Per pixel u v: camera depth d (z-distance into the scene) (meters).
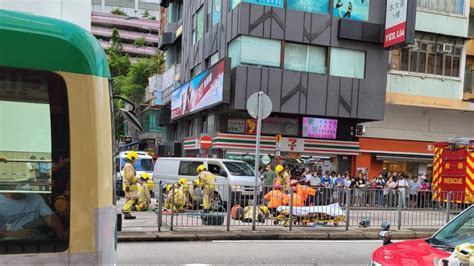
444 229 4.96
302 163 22.94
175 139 35.84
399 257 4.26
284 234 10.38
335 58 22.36
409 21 21.27
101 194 2.79
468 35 25.98
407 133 25.39
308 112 21.72
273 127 22.59
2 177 2.69
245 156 22.30
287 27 21.55
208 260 7.93
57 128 2.71
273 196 11.32
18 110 2.68
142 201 12.64
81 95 2.73
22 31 2.64
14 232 2.68
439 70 24.64
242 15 20.92
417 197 11.95
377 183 20.41
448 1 24.66
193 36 29.75
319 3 22.22
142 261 7.70
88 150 2.74
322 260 8.26
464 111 26.33
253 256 8.36
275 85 21.16
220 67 21.31
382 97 22.94
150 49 91.25
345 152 23.36
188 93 27.20
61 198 2.72
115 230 3.04
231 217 10.96
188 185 10.70
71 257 2.71
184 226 10.58
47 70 2.67
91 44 2.81
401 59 24.06
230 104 21.08
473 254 3.68
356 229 11.21
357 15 22.61
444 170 17.28
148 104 42.97
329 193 11.59
